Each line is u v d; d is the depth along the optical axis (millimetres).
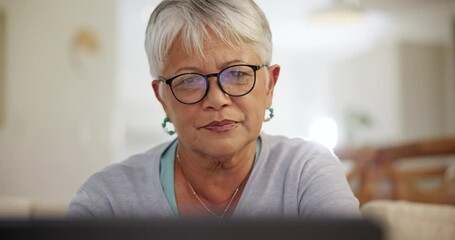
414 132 7348
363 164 1955
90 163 4211
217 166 888
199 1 800
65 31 3945
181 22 801
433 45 7586
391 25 6809
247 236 316
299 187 879
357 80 8422
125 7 5695
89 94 4219
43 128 3750
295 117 9656
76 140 4062
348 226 311
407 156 1957
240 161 898
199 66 809
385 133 7645
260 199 891
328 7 5359
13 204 1525
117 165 978
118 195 918
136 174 945
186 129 845
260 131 875
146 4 5609
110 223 316
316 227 313
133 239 315
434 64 7566
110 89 4488
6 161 3482
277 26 7066
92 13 4258
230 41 803
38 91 3713
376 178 1949
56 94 3861
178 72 823
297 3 5879
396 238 1042
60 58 3896
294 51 9117
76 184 4047
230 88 814
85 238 314
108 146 4445
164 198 912
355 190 1947
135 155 1008
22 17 3598
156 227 317
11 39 3506
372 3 5723
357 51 8500
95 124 4293
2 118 3418
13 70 3520
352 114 7828
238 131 834
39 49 3721
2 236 311
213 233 317
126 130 7883
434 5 5863
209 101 812
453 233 989
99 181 941
